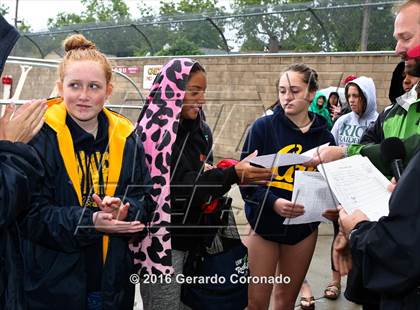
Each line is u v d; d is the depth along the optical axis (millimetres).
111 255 1741
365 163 1830
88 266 1756
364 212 1650
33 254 1647
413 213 1316
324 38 7641
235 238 2100
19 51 12695
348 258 1974
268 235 2498
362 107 3730
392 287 1363
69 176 1673
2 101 2943
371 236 1397
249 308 2592
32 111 1585
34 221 1600
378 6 7188
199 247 2012
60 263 1654
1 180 1444
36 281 1646
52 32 12273
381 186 1729
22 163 1499
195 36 10094
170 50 10664
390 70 5273
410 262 1312
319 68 4812
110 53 11844
